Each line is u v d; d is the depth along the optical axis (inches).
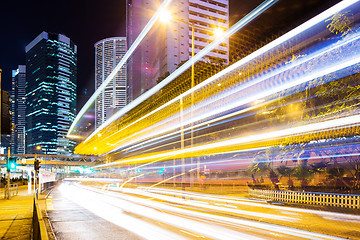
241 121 2022.6
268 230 395.9
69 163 5836.6
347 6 690.2
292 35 1048.8
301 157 824.3
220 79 2438.5
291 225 426.0
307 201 655.8
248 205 686.5
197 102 2751.0
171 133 3385.8
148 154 4047.7
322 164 747.4
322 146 767.7
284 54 1212.5
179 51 4921.3
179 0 5083.7
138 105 4613.7
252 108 1845.5
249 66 1979.6
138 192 1263.5
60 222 496.1
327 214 502.6
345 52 697.0
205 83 2655.0
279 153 877.8
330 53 730.8
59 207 713.6
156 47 5472.4
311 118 781.3
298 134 817.5
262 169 935.0
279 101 890.1
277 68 1375.5
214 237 354.9
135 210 641.6
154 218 521.0
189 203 757.3
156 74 5393.7
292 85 844.6
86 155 6939.0
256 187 920.3
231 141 2112.5
